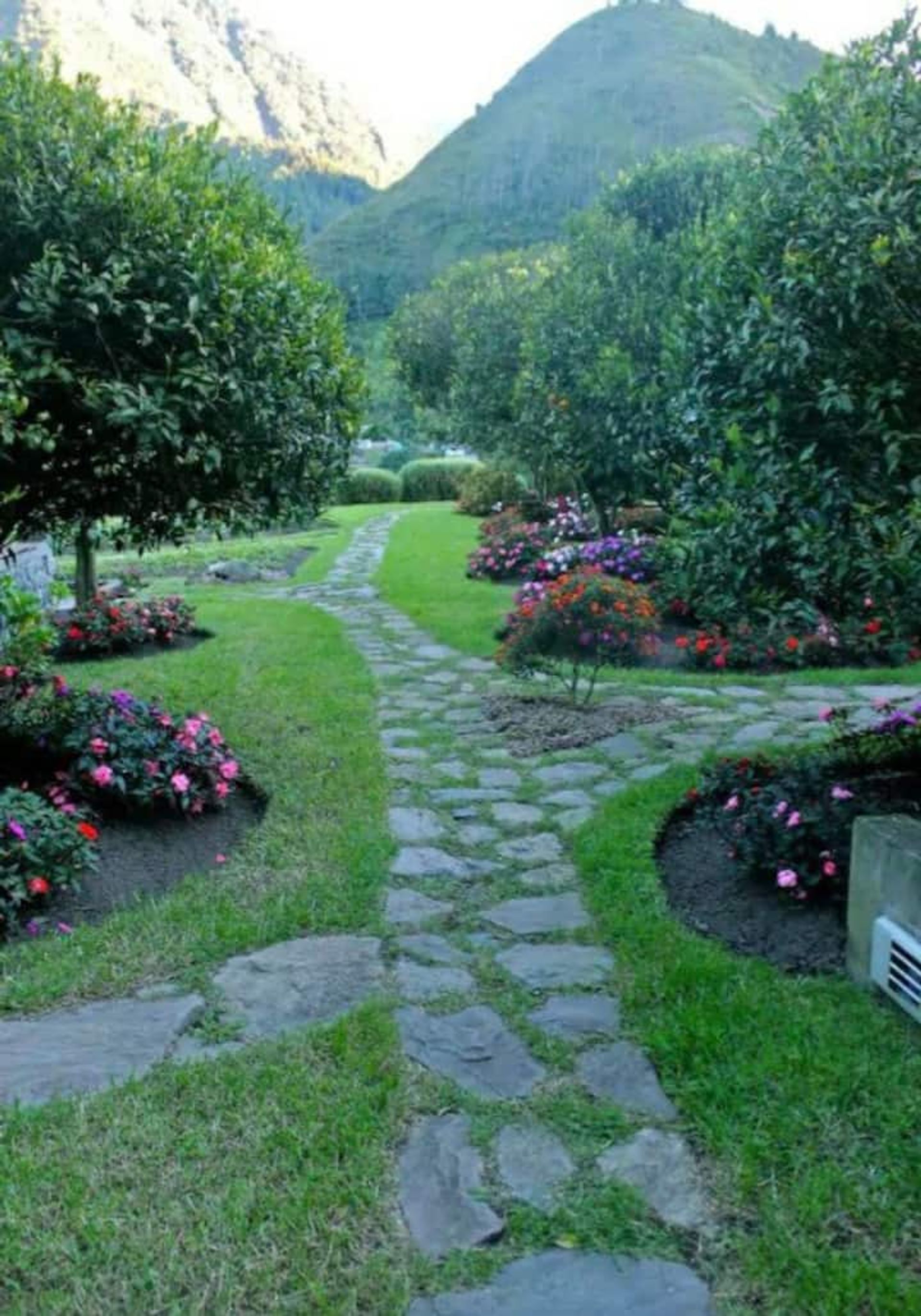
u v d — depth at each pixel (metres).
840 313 2.51
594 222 10.22
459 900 3.36
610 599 5.93
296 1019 2.60
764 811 3.42
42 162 3.24
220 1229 1.85
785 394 2.65
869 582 2.65
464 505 19.00
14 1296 1.71
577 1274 1.76
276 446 3.94
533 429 10.25
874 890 2.66
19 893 3.11
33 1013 2.64
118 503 4.18
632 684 6.46
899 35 2.82
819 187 2.62
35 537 5.07
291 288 3.92
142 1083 2.29
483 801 4.31
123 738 4.10
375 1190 1.96
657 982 2.74
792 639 6.98
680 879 3.52
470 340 14.12
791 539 2.65
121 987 2.77
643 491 9.33
